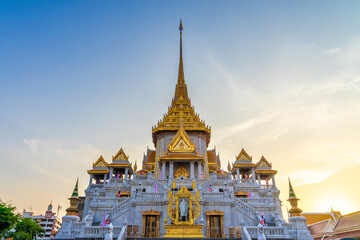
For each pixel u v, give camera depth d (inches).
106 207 1444.4
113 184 1936.5
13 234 1401.3
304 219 1038.4
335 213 2112.5
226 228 1272.1
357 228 1298.0
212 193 1397.6
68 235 1004.6
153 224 1298.0
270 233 1032.2
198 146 2667.3
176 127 2694.4
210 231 1272.1
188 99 3334.2
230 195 1381.6
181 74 3644.2
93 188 2062.0
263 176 2434.8
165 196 1344.7
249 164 2244.1
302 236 1000.2
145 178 1823.3
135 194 1413.6
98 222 1396.4
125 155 2353.6
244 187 1903.3
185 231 1055.6
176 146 2332.7
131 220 1323.8
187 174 2231.8
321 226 1657.2
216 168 2536.9
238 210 1333.7
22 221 1509.6
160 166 2290.8
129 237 1098.1
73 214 1069.8
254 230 1032.8
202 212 1307.8
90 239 1002.7
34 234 1571.1
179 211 1112.2
